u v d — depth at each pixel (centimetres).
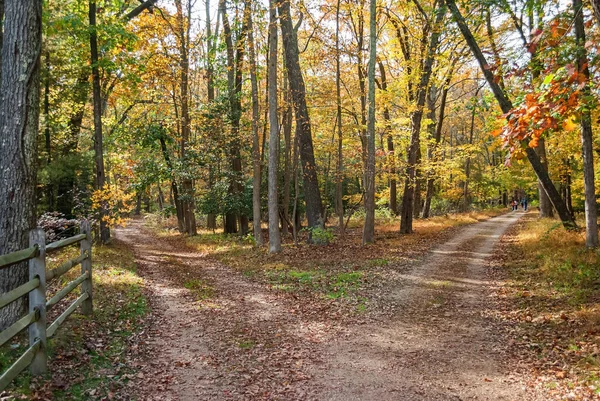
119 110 3080
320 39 1855
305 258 1511
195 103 2502
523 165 3078
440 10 1323
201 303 907
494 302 905
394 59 2291
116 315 748
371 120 1759
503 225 2742
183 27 2269
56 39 1661
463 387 511
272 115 1605
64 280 960
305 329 737
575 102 466
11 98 545
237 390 498
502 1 1109
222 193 2409
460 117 3828
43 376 465
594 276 950
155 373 537
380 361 595
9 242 541
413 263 1391
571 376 513
